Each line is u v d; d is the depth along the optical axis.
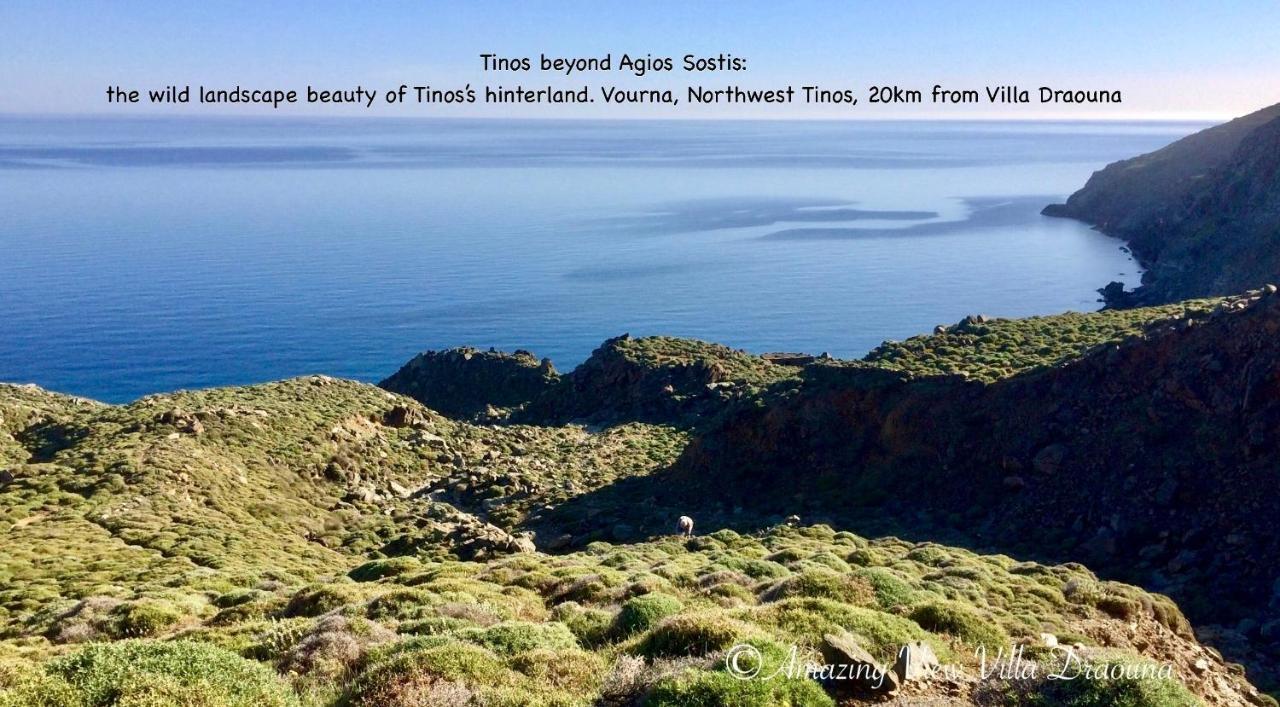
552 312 170.62
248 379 130.50
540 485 54.00
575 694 12.51
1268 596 29.56
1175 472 36.41
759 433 51.16
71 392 123.44
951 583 24.09
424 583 23.55
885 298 173.75
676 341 89.19
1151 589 31.31
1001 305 162.75
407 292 189.00
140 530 38.19
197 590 27.89
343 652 15.16
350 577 29.50
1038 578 26.67
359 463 56.03
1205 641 25.91
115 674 11.50
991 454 42.69
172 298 180.00
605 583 22.56
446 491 54.25
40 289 186.38
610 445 65.44
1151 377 41.38
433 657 13.18
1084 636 20.08
